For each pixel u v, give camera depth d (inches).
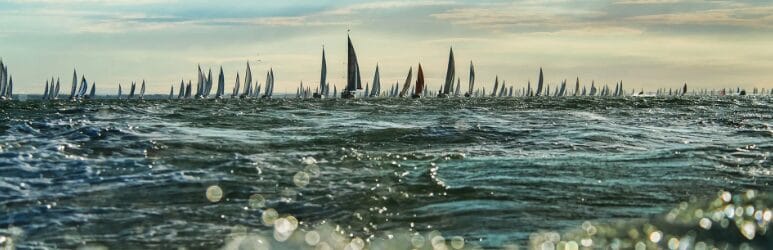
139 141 504.7
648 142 588.4
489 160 438.0
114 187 327.0
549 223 252.8
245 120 788.0
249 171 373.4
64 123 634.2
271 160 417.4
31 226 255.4
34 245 230.1
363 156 447.8
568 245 213.6
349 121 817.5
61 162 401.1
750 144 563.8
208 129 643.5
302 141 549.0
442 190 324.8
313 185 337.7
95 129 568.7
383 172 382.0
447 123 791.7
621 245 209.2
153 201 298.7
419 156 453.4
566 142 573.3
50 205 289.0
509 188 329.7
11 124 615.5
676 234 217.9
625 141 590.6
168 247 226.7
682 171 389.4
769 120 927.7
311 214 276.8
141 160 408.5
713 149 512.4
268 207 289.1
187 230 250.2
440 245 223.1
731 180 357.7
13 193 312.5
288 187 331.9
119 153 449.1
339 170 386.0
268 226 256.8
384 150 505.0
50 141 498.0
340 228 252.5
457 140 577.3
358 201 300.0
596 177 366.6
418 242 228.4
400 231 246.1
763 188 331.9
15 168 378.0
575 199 302.5
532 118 946.1
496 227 247.9
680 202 294.8
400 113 1101.7
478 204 291.4
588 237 225.0
